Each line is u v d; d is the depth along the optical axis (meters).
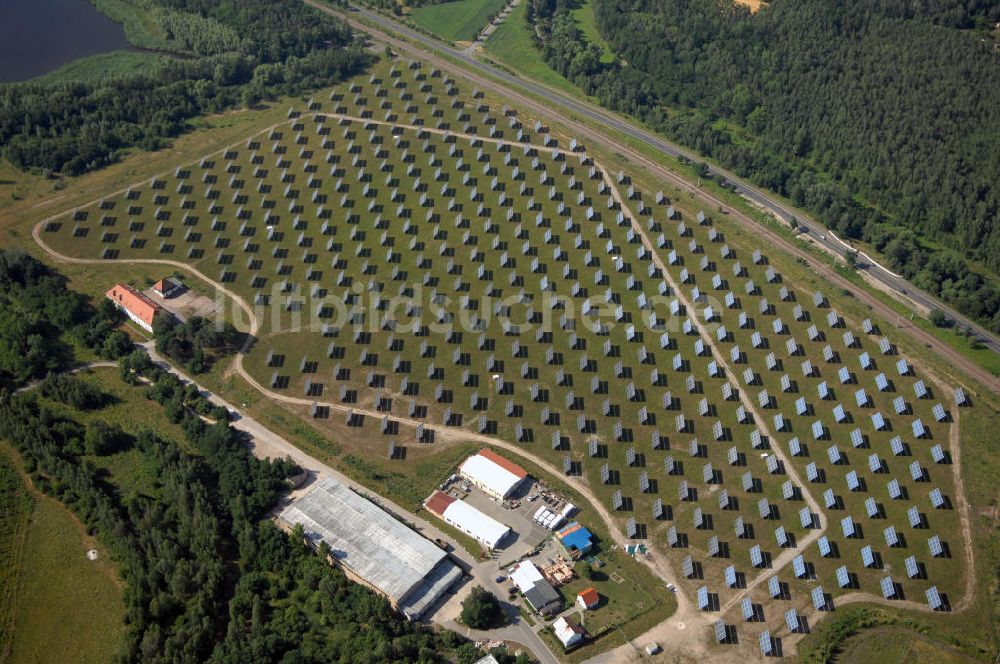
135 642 191.12
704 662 198.25
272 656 188.62
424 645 194.62
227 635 193.25
